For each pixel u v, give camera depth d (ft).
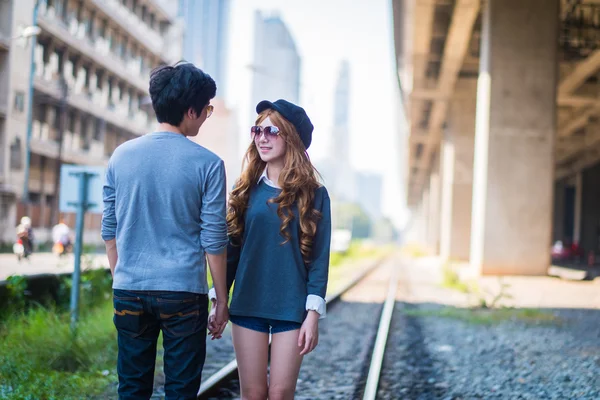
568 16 83.46
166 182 9.99
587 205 212.02
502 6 70.13
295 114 11.28
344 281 77.15
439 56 115.14
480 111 72.43
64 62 148.97
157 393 18.17
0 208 123.34
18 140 127.03
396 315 42.04
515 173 69.67
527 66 69.87
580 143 179.32
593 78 124.67
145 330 10.17
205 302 10.28
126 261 10.00
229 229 11.25
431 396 20.16
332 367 24.90
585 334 33.63
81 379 18.63
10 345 22.40
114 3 171.83
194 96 10.36
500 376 23.15
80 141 161.27
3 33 123.03
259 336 11.08
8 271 66.59
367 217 614.75
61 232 93.61
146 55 199.82
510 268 69.41
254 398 11.22
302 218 10.94
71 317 25.66
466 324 37.52
